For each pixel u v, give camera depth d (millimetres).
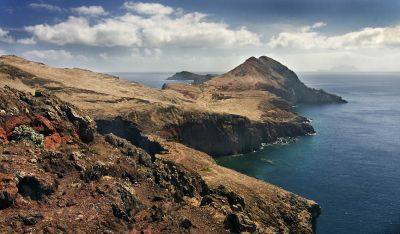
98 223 27203
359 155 127312
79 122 42125
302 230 61375
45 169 31500
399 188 92938
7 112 35938
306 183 97188
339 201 83938
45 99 42125
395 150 134000
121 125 100250
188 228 32188
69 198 29062
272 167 114500
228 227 35094
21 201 26344
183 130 129875
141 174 40219
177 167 49375
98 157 38781
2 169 28250
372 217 75125
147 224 30141
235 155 135250
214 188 51062
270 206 61062
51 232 24562
